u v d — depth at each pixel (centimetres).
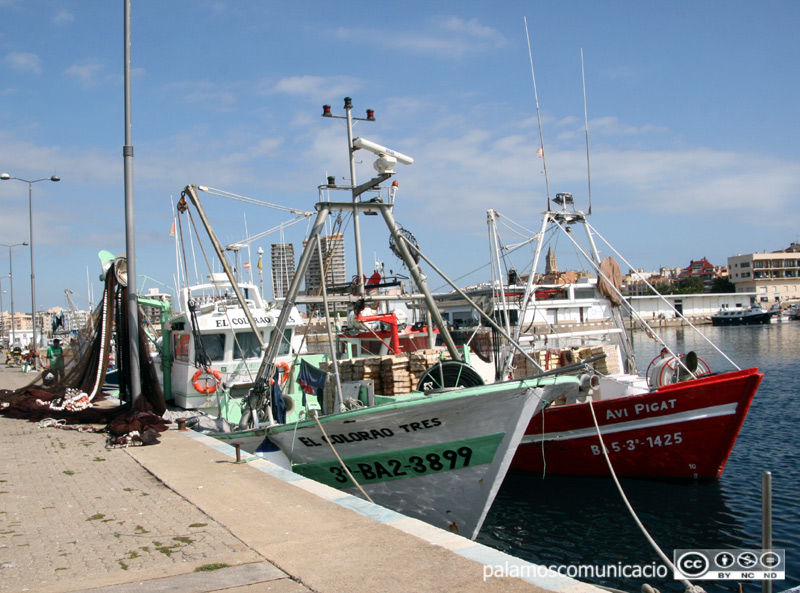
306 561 462
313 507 606
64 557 493
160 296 1669
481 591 401
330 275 1869
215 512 604
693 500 1221
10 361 3997
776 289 12162
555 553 998
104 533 552
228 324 1321
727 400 1228
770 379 3020
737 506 1181
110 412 1277
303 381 1096
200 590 414
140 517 598
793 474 1396
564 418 1380
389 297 1284
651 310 9900
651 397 1281
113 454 925
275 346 1106
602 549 1007
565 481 1389
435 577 425
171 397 1491
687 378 1372
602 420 1334
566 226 1630
